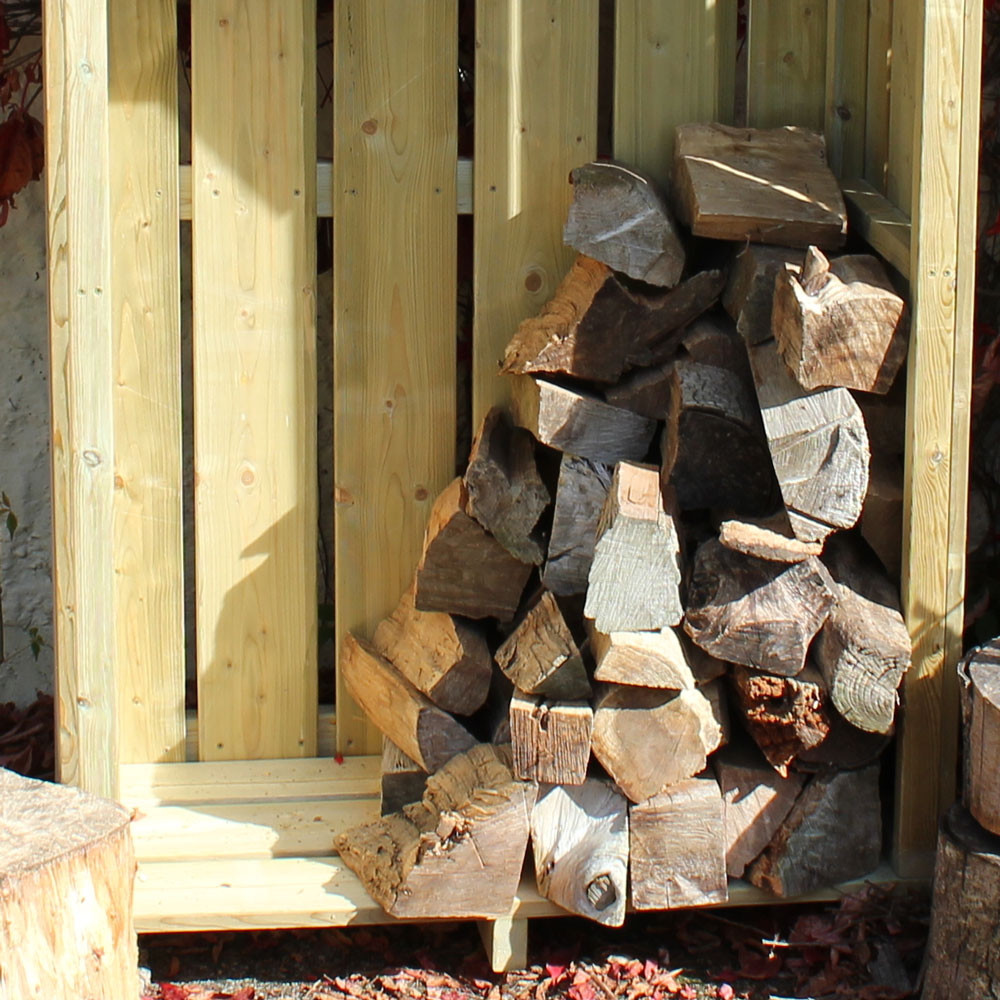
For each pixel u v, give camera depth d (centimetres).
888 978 315
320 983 322
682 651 310
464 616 347
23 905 230
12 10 391
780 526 304
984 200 407
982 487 407
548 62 354
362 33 349
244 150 350
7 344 408
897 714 329
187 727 374
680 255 327
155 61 344
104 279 314
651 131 358
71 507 320
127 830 253
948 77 302
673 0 354
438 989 319
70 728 327
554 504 337
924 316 310
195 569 366
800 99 361
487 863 312
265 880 324
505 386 364
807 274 302
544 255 360
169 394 357
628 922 343
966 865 293
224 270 354
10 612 420
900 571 329
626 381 336
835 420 298
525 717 305
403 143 355
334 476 382
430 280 362
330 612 405
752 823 325
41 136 392
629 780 312
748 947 332
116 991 251
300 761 374
